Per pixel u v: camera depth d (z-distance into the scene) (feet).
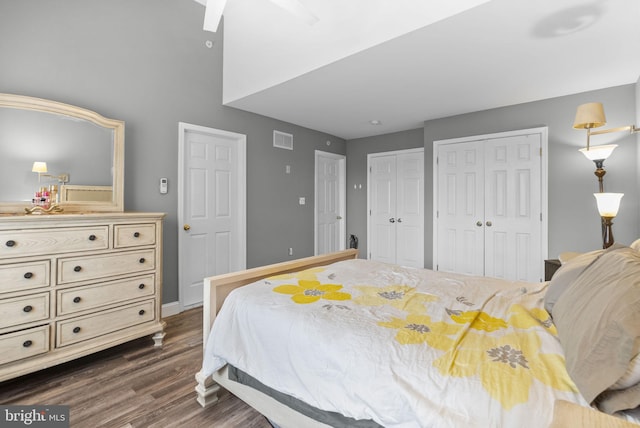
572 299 3.66
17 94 7.50
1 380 5.70
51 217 6.25
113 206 8.51
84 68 8.52
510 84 9.78
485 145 12.39
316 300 4.97
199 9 11.10
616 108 9.88
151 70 9.85
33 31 7.73
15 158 7.16
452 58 8.11
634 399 2.32
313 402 3.74
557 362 3.10
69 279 6.56
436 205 13.67
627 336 2.35
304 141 15.34
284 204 14.35
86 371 6.76
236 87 11.24
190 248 10.98
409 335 3.75
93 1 8.70
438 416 2.71
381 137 16.83
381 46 7.49
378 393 3.16
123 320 7.39
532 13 6.21
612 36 7.02
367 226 17.35
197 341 8.32
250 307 4.89
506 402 2.64
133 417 5.30
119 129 8.63
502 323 4.17
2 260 5.75
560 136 10.86
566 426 2.09
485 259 12.41
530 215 11.44
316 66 8.69
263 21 10.12
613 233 9.93
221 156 11.93
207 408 5.56
